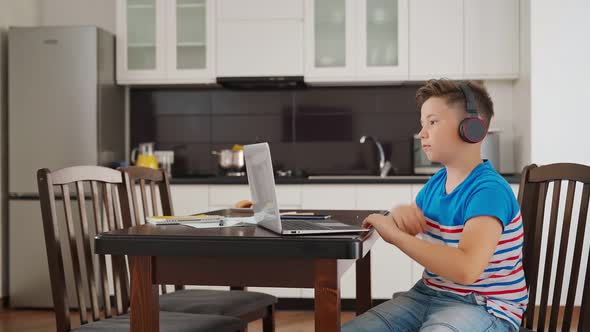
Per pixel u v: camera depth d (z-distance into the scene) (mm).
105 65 4352
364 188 4055
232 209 2494
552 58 3992
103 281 2057
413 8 4281
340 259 1423
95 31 4215
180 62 4438
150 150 4488
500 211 1436
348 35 4332
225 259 1509
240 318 2201
